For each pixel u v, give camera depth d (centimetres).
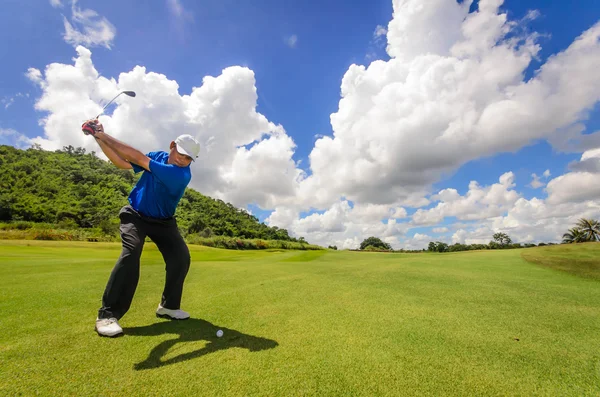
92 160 11312
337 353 208
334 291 427
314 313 310
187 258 292
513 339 246
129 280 249
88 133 250
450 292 436
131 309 322
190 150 270
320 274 615
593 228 4359
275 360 194
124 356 195
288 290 432
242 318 290
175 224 283
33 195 7475
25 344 210
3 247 2028
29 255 1356
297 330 255
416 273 636
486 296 413
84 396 148
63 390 153
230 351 207
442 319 297
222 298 378
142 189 264
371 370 184
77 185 8638
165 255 286
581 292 454
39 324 254
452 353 214
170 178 259
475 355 212
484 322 291
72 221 6288
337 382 168
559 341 244
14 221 6056
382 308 335
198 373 174
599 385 175
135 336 234
